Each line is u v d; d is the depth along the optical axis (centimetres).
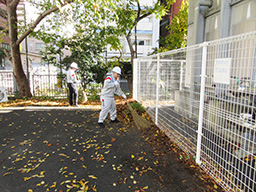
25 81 958
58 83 1037
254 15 377
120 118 567
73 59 959
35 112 652
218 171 262
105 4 551
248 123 219
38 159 328
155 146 377
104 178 272
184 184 257
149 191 244
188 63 369
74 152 354
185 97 367
